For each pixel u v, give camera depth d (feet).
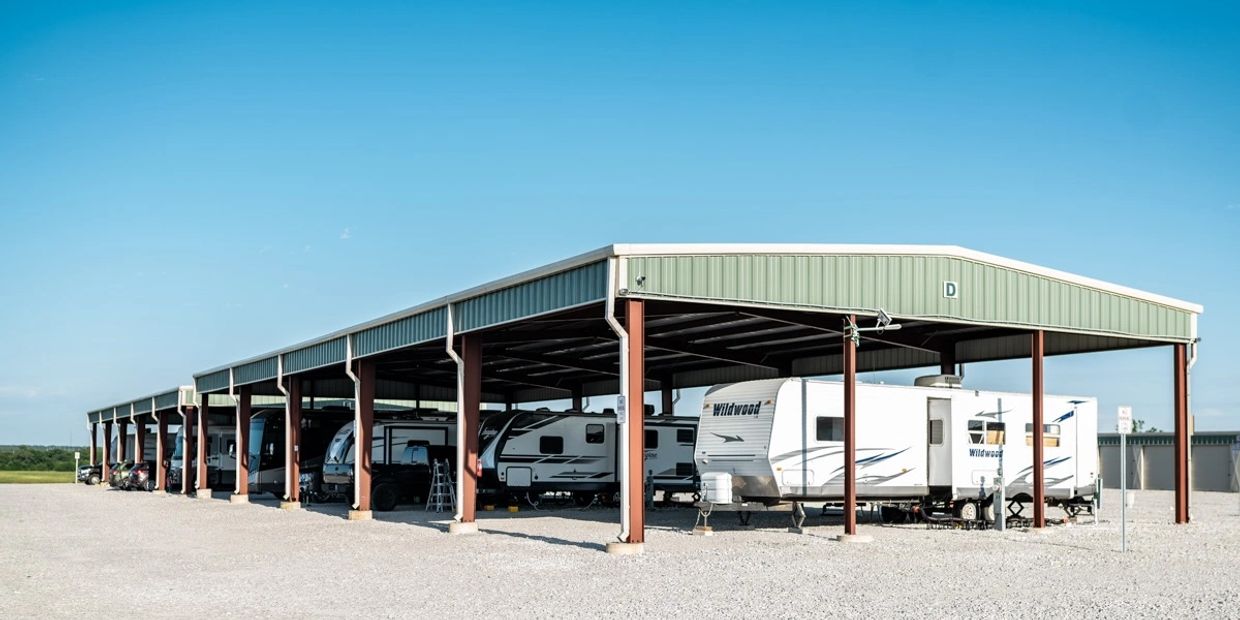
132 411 165.27
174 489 149.89
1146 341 82.07
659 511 94.22
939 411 77.25
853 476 63.62
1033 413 73.26
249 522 83.66
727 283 59.77
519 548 59.93
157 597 42.32
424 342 77.05
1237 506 109.29
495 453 98.32
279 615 37.83
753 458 70.95
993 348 88.38
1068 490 83.30
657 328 85.20
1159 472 165.58
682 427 104.17
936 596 41.55
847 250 64.23
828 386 72.95
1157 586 44.57
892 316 65.87
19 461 306.35
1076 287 75.77
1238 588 43.98
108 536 71.26
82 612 38.65
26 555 58.85
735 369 110.32
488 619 36.81
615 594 42.32
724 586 44.39
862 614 37.42
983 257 70.49
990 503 79.82
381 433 104.01
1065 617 36.86
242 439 115.14
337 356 92.02
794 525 74.64
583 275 58.95
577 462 102.06
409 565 52.49
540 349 102.47
